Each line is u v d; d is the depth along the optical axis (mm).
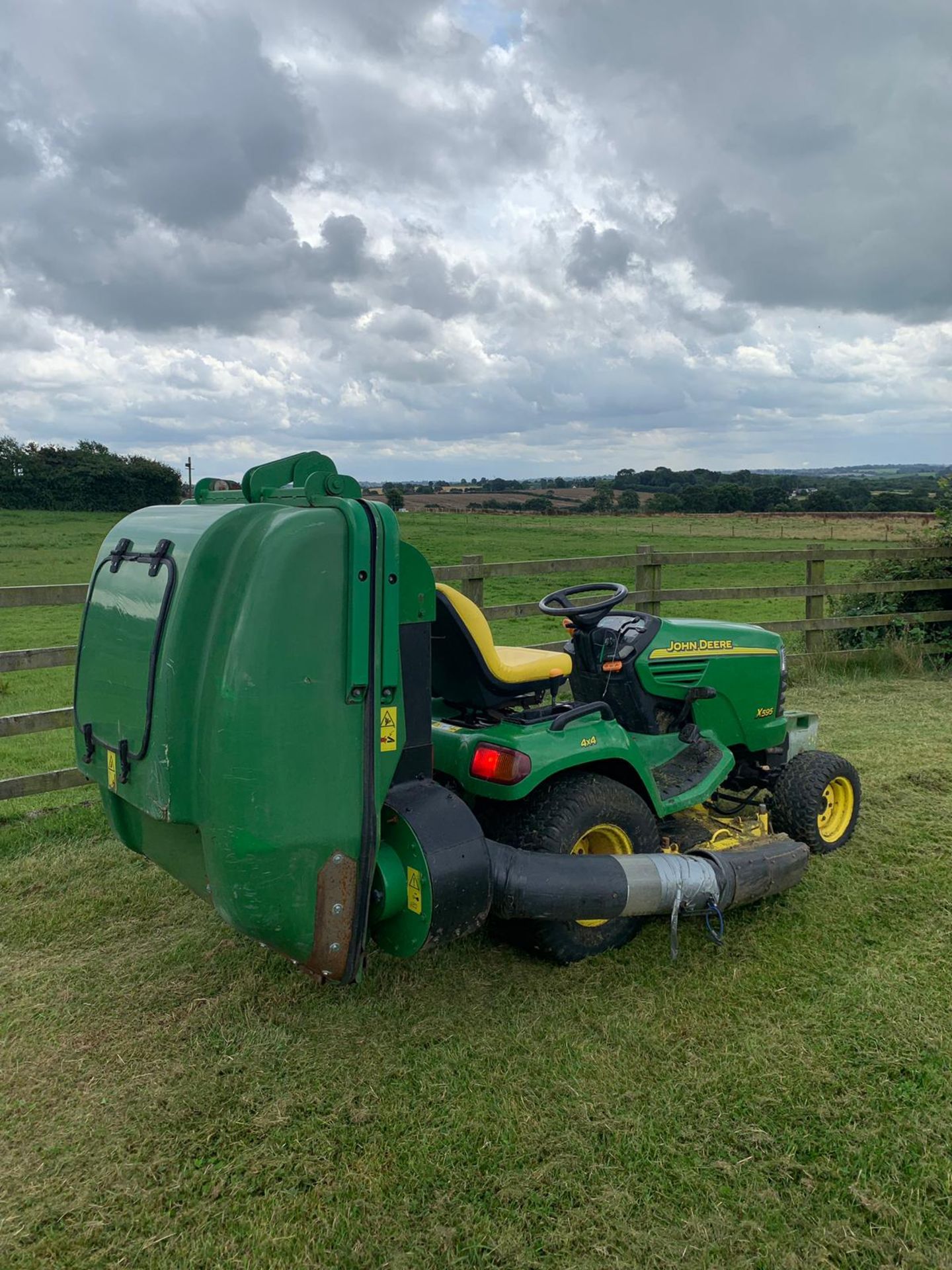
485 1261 2055
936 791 5199
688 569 26828
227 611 2303
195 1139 2451
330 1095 2621
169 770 2348
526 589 23141
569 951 3268
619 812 3316
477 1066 2736
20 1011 3105
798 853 3602
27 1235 2152
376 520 2412
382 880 2629
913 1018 2928
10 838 4832
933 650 9188
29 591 5098
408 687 2719
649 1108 2529
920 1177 2268
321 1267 2055
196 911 3893
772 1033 2861
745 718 4383
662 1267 2031
